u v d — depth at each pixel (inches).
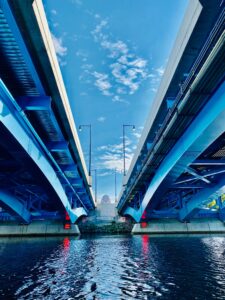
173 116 787.4
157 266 565.3
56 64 663.8
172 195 2060.8
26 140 766.5
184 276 460.1
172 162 991.6
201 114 721.6
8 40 532.7
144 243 1184.2
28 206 1774.1
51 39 600.7
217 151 1075.3
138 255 757.9
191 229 2006.6
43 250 934.4
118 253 816.9
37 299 344.2
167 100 949.8
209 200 1462.8
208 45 550.9
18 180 1369.3
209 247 932.6
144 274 484.4
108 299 340.5
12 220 1958.7
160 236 1717.5
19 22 479.8
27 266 593.3
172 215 1870.1
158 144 983.6
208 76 584.4
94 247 1039.0
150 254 770.8
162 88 989.2
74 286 407.8
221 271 496.1
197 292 362.3
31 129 780.0
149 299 337.4
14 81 670.5
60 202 1416.1
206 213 2064.5
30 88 700.7
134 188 1845.5
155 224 2057.1
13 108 656.4
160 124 1179.9
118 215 3698.3
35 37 523.5
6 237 1834.4
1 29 505.4
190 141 803.4
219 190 1296.8
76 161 1373.0
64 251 898.1
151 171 1332.4
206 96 660.1
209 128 693.9
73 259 701.3
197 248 904.9
